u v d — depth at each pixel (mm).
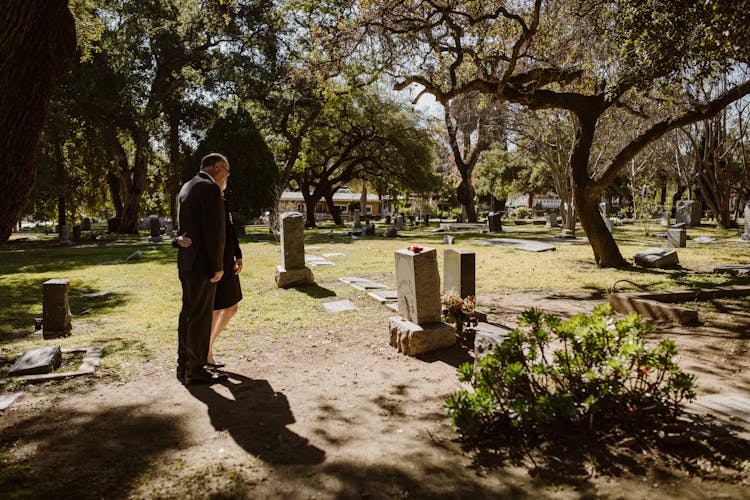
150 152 31250
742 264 12508
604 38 10070
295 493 2684
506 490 2656
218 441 3355
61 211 30531
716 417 3230
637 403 3127
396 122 35281
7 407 3982
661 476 2689
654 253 12383
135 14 28750
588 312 7422
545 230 29703
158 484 2797
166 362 5211
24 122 3184
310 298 8773
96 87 26484
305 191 39312
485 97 14195
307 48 26453
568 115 22203
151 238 24172
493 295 8977
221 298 4852
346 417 3742
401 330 5469
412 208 63156
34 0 3094
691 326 6320
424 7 10930
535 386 3318
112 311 8109
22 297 9758
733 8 6641
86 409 3949
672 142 29438
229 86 29969
